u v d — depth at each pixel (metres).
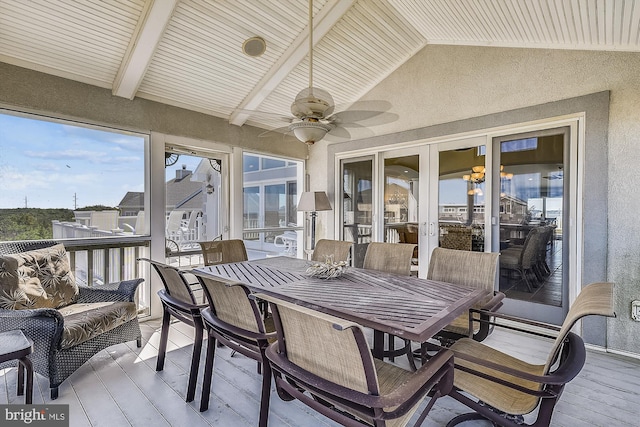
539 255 3.28
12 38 2.67
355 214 4.88
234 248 3.71
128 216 3.62
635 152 2.70
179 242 4.14
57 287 2.67
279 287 2.20
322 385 1.26
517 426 1.45
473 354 1.88
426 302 1.86
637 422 1.92
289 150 5.26
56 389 2.14
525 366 1.78
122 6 2.61
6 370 2.53
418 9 3.24
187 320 2.27
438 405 2.08
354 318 1.62
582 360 1.40
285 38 3.36
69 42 2.82
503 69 3.42
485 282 2.48
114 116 3.43
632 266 2.72
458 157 3.83
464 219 3.79
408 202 4.27
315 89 2.51
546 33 2.89
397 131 4.28
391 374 1.62
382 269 3.04
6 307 2.28
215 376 2.44
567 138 3.09
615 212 2.79
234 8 2.88
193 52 3.28
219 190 4.54
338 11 3.11
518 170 3.39
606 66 2.83
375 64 4.13
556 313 3.18
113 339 2.63
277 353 1.49
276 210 5.37
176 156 4.11
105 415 1.96
